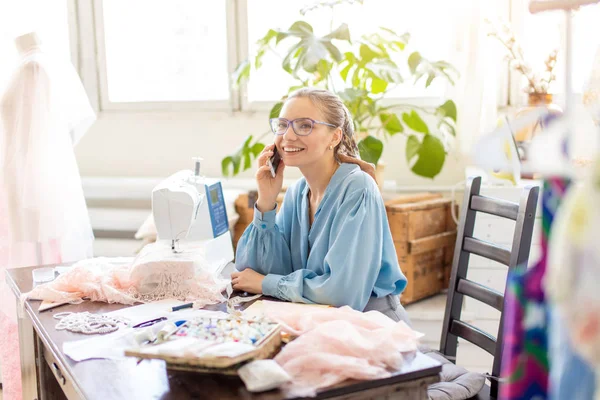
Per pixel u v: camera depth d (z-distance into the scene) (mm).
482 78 2938
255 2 3529
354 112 2891
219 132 3658
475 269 2592
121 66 3773
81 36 3709
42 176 2457
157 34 3721
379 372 1084
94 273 1657
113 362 1194
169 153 3730
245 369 1064
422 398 1119
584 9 2887
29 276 1881
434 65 2824
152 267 1613
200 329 1203
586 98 2023
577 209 710
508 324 862
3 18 3242
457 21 3041
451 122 3246
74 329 1375
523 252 1629
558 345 754
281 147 1725
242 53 3580
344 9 3359
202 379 1103
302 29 2773
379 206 1656
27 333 1760
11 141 2459
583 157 758
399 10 3330
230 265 1971
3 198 2488
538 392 831
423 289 2973
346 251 1562
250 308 1510
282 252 1819
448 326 1907
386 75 2768
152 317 1453
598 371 713
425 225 2945
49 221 2463
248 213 3082
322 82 3090
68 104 2668
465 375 1678
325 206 1708
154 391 1063
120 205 3590
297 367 1086
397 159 3408
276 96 3604
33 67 2461
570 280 710
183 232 1669
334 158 1789
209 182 1880
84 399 1057
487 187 2479
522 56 2570
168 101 3688
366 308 1679
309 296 1581
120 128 3756
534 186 1639
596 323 691
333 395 1040
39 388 1695
